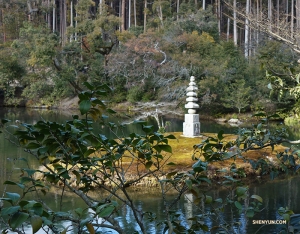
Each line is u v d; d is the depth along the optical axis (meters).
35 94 25.58
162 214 4.88
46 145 1.63
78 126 1.60
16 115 20.72
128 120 14.59
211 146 1.93
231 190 1.91
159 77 21.36
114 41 24.59
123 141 1.76
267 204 5.45
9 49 26.19
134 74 22.19
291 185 6.67
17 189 6.03
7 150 9.92
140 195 5.90
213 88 20.19
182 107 20.09
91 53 24.69
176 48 22.25
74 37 25.73
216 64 21.61
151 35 22.67
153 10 33.53
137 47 21.91
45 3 34.66
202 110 21.78
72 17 34.75
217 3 29.98
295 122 16.62
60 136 1.64
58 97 25.92
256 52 21.02
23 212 1.12
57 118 19.11
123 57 22.56
